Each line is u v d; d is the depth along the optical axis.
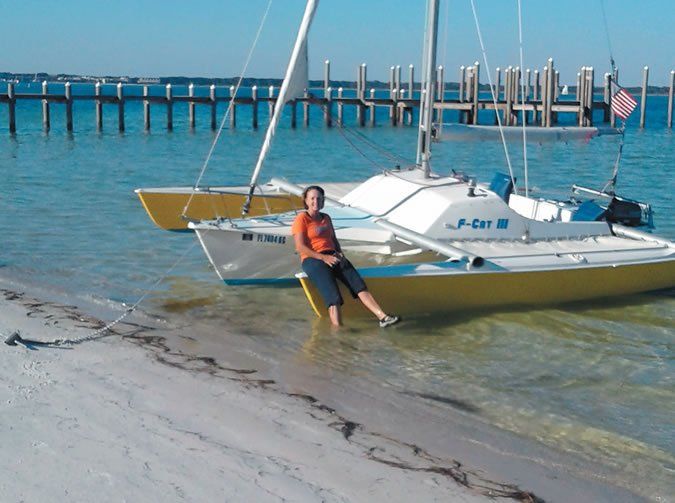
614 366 6.96
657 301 8.86
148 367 6.27
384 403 5.98
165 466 4.45
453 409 5.94
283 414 5.49
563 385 6.49
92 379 5.86
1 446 4.54
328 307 7.64
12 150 25.53
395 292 7.82
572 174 21.45
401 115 42.88
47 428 4.84
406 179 9.58
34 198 14.89
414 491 4.46
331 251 7.68
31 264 9.88
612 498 4.65
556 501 4.57
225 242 8.62
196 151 26.66
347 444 5.07
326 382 6.36
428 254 8.92
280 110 9.36
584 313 8.40
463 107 39.56
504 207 8.95
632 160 25.05
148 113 35.62
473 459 5.06
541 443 5.39
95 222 12.57
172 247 10.95
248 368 6.55
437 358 7.03
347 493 4.35
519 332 7.76
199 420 5.23
